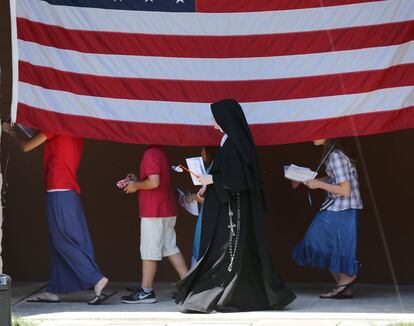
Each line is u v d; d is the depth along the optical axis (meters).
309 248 26.28
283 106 26.25
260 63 26.42
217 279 23.95
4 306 18.78
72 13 26.06
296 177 25.98
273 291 24.19
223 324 22.45
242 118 24.33
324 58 26.19
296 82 26.25
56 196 25.86
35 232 30.59
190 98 26.41
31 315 24.23
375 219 29.56
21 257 30.69
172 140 26.28
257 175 23.97
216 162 23.97
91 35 26.14
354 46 26.05
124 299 26.25
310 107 26.16
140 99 26.27
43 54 25.61
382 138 29.56
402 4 25.89
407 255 29.41
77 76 25.94
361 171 29.69
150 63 26.34
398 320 22.81
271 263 24.36
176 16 26.48
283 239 30.16
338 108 26.00
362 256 29.66
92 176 30.52
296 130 26.16
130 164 30.41
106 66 26.17
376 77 25.84
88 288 25.89
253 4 26.41
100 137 25.95
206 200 24.31
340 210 25.98
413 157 29.36
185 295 24.38
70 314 24.33
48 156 26.12
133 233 30.44
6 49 30.20
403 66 25.78
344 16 26.12
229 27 26.50
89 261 25.91
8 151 29.95
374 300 26.30
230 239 23.86
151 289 26.50
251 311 24.34
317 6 26.20
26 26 25.41
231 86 26.42
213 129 26.30
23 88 25.23
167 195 26.41
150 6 26.38
